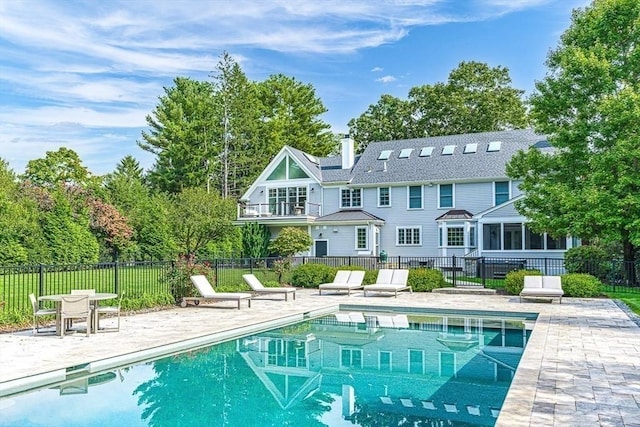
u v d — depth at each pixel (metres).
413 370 8.93
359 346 11.16
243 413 6.54
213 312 14.79
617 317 13.41
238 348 10.77
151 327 11.88
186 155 45.44
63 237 27.14
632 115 18.50
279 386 7.88
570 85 20.75
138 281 18.81
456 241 29.94
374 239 31.58
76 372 8.18
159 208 32.75
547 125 21.77
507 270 23.92
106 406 6.71
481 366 9.19
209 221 25.23
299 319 14.82
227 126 47.12
